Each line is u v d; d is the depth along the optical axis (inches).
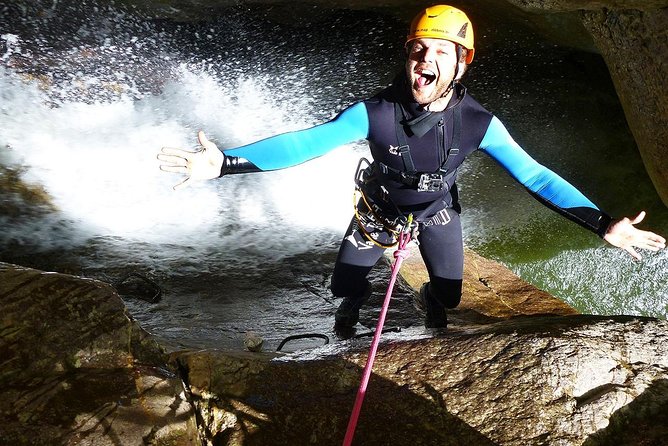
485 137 125.3
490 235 295.1
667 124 207.0
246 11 341.7
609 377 113.3
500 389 112.1
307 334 162.2
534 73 357.4
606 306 292.2
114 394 100.4
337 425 106.3
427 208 133.3
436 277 147.4
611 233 116.7
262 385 111.5
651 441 102.7
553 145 330.3
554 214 298.7
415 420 107.9
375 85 345.7
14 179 222.8
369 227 141.6
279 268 208.1
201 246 214.2
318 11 344.5
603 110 343.0
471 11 315.0
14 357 102.7
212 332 165.3
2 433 91.7
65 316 109.3
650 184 314.2
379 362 119.7
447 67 114.8
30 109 263.4
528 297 202.7
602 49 219.0
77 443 92.0
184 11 334.3
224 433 104.1
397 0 319.3
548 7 216.2
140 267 197.6
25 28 306.2
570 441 103.3
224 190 247.6
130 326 111.1
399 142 123.6
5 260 192.5
